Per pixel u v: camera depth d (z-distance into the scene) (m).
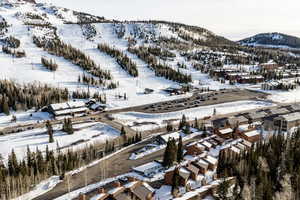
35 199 83.00
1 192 83.19
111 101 198.62
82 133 140.88
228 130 130.50
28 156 98.88
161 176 93.50
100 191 76.19
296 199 83.31
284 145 107.44
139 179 89.44
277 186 87.25
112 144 122.81
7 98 175.38
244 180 86.50
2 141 128.50
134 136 135.12
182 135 131.00
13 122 155.38
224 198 78.31
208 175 92.69
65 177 95.38
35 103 178.50
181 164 97.44
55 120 159.12
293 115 152.12
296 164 96.50
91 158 109.50
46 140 130.12
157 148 119.12
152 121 162.12
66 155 110.19
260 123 154.25
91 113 173.88
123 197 72.62
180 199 76.75
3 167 95.69
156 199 79.56
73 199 81.81
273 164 96.38
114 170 100.19
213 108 188.50
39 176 93.12
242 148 111.62
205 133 129.50
